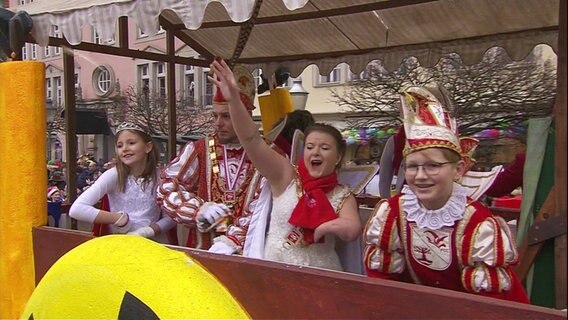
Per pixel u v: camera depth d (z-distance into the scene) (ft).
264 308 7.09
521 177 10.35
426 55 17.66
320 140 8.66
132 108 63.36
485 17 15.72
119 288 7.72
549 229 6.77
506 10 15.19
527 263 7.12
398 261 7.27
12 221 10.66
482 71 42.22
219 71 8.43
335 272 6.63
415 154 6.74
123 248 8.10
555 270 6.77
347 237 8.38
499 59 41.68
